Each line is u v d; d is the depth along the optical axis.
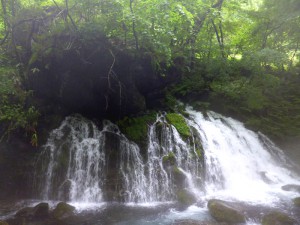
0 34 10.52
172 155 8.77
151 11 8.45
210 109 12.20
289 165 10.46
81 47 8.02
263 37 15.30
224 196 7.97
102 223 6.41
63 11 8.27
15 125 8.25
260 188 8.65
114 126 9.37
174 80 11.35
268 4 15.11
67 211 6.80
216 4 13.41
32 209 6.96
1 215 6.77
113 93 8.90
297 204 7.22
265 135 11.48
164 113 10.55
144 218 6.67
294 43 15.78
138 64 9.01
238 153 10.23
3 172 8.11
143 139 9.15
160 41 8.92
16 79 8.92
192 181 8.41
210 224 6.23
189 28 11.10
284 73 15.05
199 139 9.71
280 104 12.94
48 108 8.99
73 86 8.52
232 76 13.07
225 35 15.90
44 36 8.52
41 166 8.31
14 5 10.46
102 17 8.14
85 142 8.82
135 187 8.20
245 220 6.37
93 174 8.45
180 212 6.96
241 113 12.16
